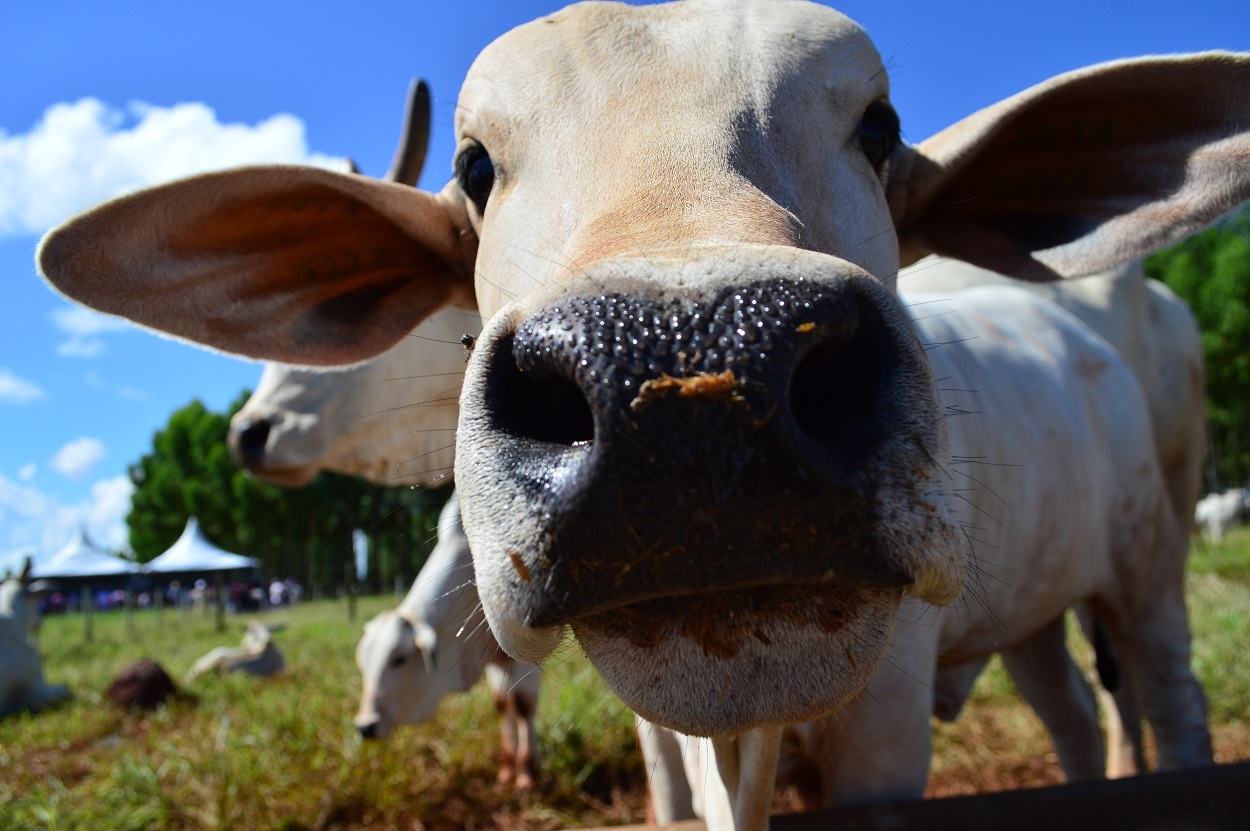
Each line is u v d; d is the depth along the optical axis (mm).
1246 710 5766
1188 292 30156
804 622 1424
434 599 6445
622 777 5703
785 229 1709
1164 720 4270
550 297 1418
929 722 2895
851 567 1358
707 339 1291
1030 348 4113
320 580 50906
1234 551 14867
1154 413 5566
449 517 6801
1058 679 4570
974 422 3371
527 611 1403
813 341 1322
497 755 6121
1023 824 2637
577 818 5309
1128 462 4273
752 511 1276
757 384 1264
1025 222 2998
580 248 1748
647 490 1274
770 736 2133
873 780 2775
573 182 2111
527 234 2162
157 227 2615
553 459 1381
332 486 48750
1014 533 3488
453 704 7383
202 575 31312
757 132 2121
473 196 2553
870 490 1350
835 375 1439
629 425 1269
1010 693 6574
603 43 2326
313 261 2979
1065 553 3768
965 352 3691
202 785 5547
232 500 51688
